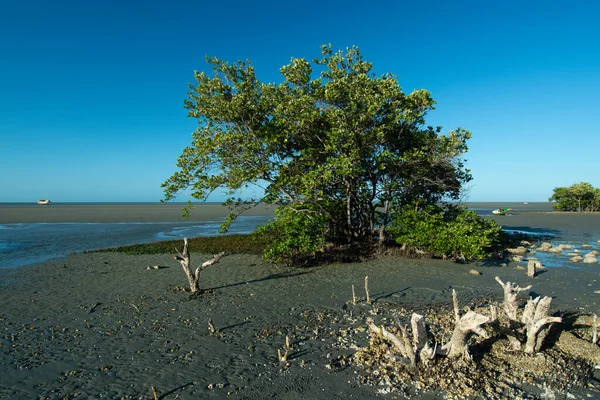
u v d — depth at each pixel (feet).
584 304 43.50
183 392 25.94
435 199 79.05
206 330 36.86
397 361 28.37
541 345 30.89
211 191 60.80
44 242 101.76
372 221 79.10
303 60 64.90
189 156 59.98
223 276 59.31
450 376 26.53
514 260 68.49
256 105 64.28
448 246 65.46
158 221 173.99
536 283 53.26
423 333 27.94
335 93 59.93
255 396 25.30
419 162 67.72
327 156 66.18
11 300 48.37
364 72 67.77
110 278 59.67
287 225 65.10
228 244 90.89
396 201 76.13
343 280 55.57
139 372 28.86
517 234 107.45
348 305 44.04
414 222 70.23
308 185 59.82
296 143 70.44
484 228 70.74
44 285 55.83
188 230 134.10
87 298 48.75
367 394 25.16
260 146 60.44
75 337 35.86
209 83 61.98
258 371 28.53
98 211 260.83
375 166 68.59
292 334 35.37
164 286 53.83
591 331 34.17
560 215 200.54
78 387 26.96
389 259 69.21
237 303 45.34
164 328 37.63
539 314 29.63
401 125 67.67
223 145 57.98
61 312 43.29
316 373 27.96
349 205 76.02
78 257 78.38
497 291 49.60
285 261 67.00
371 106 58.03
